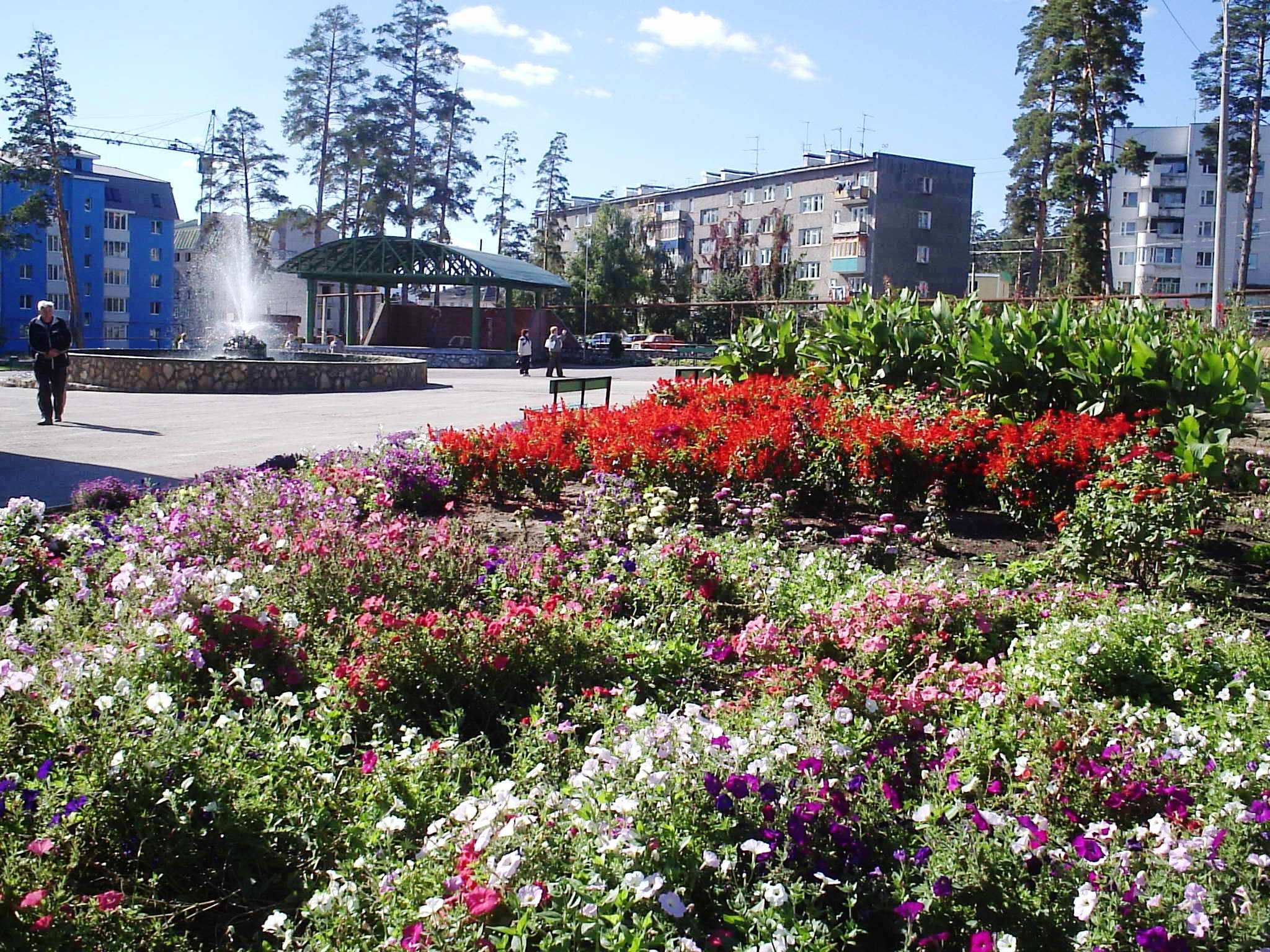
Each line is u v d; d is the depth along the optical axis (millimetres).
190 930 2527
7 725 2715
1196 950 2207
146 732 2785
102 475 9297
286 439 12430
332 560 4812
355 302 47406
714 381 11484
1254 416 13469
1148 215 82000
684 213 86062
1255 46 45688
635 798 2500
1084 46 43688
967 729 3271
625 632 4445
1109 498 5883
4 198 63156
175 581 3967
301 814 2787
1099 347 9016
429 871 2340
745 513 6992
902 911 2379
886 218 68062
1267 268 75438
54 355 13633
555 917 2152
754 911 2281
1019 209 50625
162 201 75250
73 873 2477
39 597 4660
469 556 5254
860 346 10742
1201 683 4094
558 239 76312
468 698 3900
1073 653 4145
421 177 58719
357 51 55594
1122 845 2596
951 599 4621
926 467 7641
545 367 36531
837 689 3457
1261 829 2588
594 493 6980
